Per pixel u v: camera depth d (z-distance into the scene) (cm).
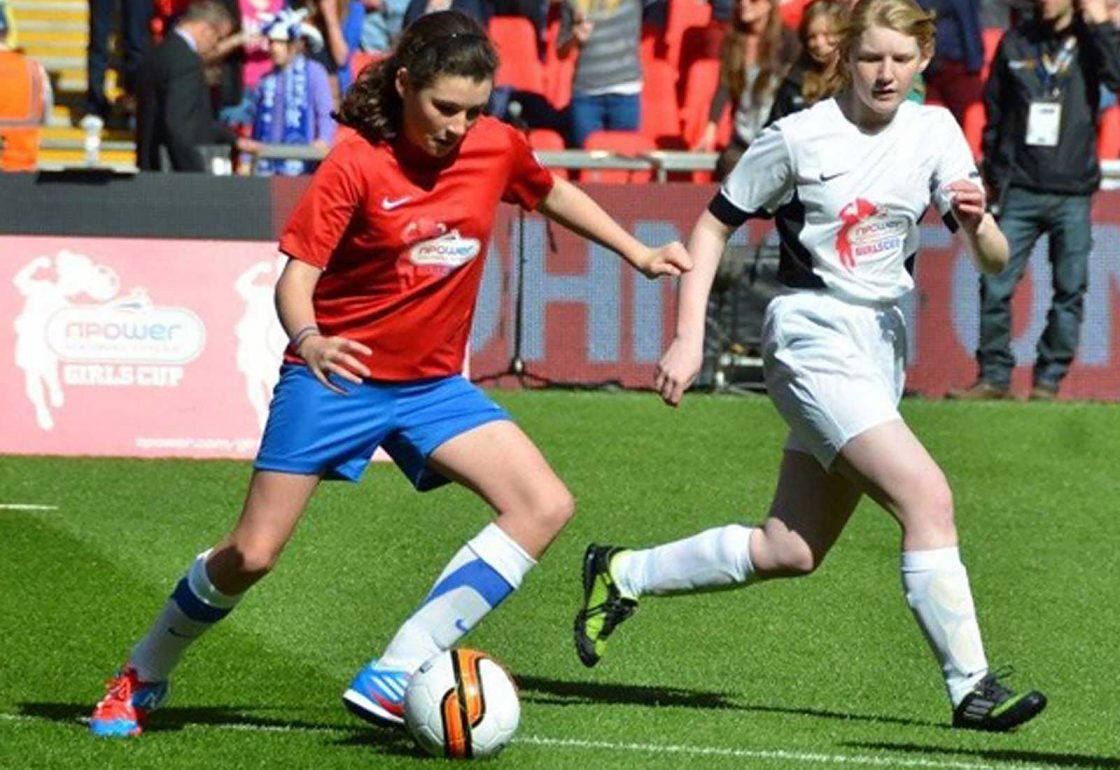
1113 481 2712
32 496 2545
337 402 1376
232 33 3659
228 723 1497
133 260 2852
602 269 3288
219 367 2853
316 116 3647
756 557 1574
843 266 1491
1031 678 1753
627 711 1566
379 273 1361
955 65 3753
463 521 2411
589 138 3725
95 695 1596
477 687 1369
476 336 3297
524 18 3878
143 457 2847
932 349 3288
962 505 2555
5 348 2855
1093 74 3186
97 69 4188
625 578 1638
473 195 1366
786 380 1506
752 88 3319
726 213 1512
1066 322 3247
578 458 2772
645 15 3909
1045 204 3209
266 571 1404
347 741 1434
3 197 3133
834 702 1639
